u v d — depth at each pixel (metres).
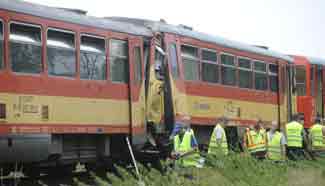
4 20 13.50
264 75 25.22
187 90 20.17
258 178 15.01
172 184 13.48
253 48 24.66
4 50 13.46
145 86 17.89
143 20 18.95
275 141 20.36
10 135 13.45
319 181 16.84
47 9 14.73
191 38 20.58
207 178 14.13
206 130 21.92
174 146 16.09
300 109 27.62
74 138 15.77
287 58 27.08
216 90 21.78
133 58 17.16
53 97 14.56
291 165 19.53
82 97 15.40
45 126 14.29
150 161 18.55
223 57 22.39
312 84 28.47
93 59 15.84
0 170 14.35
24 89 13.85
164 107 18.83
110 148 17.11
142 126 17.34
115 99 16.45
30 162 14.27
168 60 19.11
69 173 17.20
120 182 13.38
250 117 23.92
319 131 23.66
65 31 15.06
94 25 15.93
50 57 14.57
